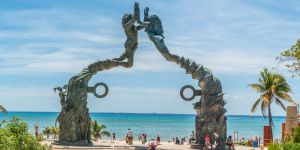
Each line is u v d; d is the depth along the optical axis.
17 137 18.23
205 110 41.47
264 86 59.19
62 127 41.72
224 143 41.31
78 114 41.72
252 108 60.00
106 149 39.19
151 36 41.88
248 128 177.62
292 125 43.22
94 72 42.38
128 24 41.44
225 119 41.81
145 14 42.25
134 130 144.00
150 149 37.69
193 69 41.47
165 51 41.53
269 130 58.03
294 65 31.05
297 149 28.47
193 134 51.22
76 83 41.84
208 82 41.41
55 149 38.16
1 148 16.92
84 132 42.09
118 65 42.09
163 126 182.62
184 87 42.22
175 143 54.50
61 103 42.19
